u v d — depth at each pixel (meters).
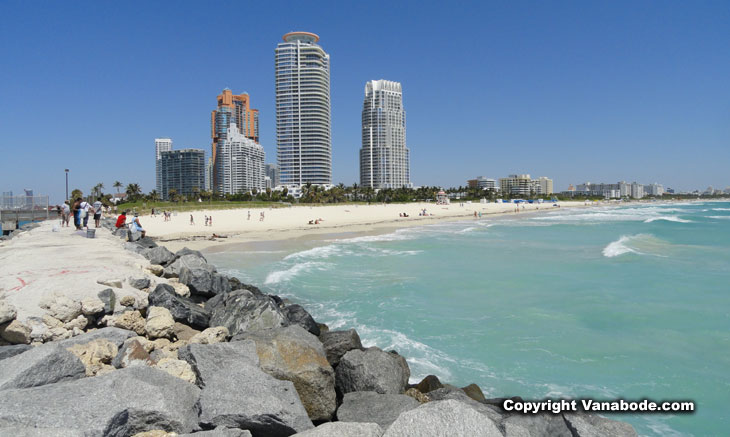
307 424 5.25
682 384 9.72
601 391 9.43
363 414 6.75
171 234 44.78
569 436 6.43
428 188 187.88
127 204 98.06
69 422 4.34
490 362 10.92
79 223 26.72
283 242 38.81
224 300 12.08
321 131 186.62
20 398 4.56
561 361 10.98
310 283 20.17
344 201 153.50
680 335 12.66
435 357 11.23
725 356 11.16
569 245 34.59
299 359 7.16
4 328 7.84
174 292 11.47
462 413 4.50
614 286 18.78
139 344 7.51
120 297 10.34
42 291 9.95
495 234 46.09
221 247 35.06
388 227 58.41
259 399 5.23
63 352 5.86
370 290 18.67
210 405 5.15
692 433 7.93
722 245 32.12
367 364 8.01
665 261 25.09
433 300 16.88
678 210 117.19
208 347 6.86
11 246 18.20
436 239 40.78
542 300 16.66
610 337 12.56
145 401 4.87
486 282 20.05
